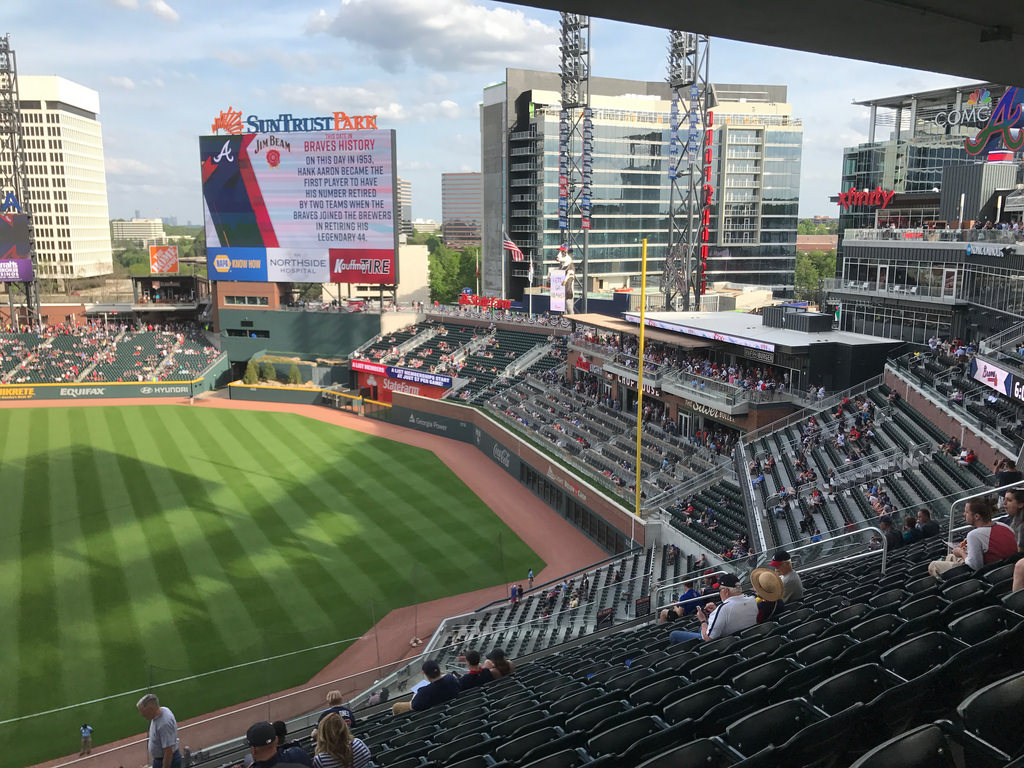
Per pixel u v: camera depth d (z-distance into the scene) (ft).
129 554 135.03
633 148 393.70
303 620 112.78
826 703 20.02
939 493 93.30
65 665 99.35
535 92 393.70
